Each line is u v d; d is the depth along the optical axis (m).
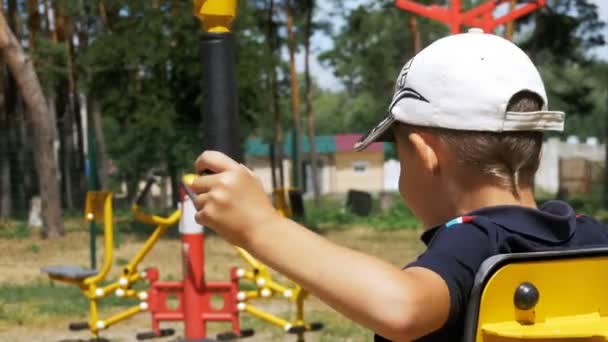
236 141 1.61
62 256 17.22
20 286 12.48
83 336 9.02
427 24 39.41
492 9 12.76
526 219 1.52
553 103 28.75
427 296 1.29
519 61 1.52
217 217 1.35
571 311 1.46
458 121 1.49
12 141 30.38
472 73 1.49
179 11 21.25
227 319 7.33
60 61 26.77
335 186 57.97
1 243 19.36
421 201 1.58
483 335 1.38
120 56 21.47
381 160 58.34
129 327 9.50
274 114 31.72
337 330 8.95
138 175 27.50
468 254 1.41
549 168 49.75
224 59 1.61
